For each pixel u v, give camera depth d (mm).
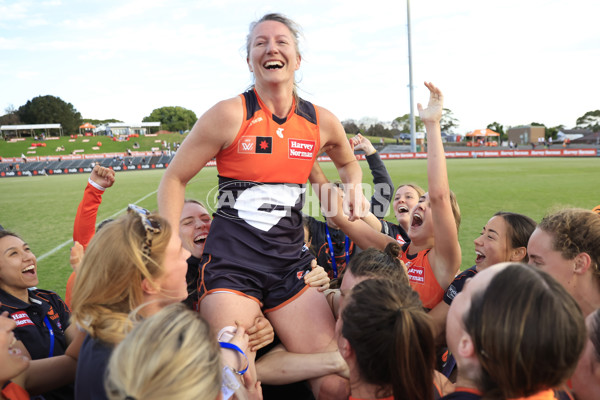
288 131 2037
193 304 2338
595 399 1457
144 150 77125
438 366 2367
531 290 1113
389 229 4348
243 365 1659
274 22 1998
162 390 1112
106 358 1370
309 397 2031
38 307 2516
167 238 1585
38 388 1861
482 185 20156
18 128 85125
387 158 45875
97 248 1488
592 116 90438
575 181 20922
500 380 1109
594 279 1865
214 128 1951
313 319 1967
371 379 1377
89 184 2906
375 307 1364
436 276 2445
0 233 2506
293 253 2105
